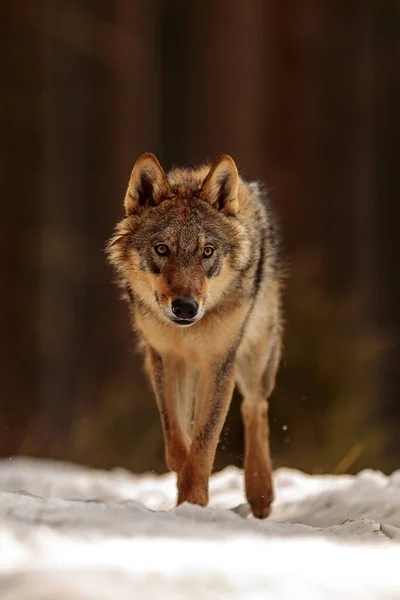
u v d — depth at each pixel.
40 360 22.14
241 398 12.80
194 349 7.52
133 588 3.48
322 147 26.56
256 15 25.12
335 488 8.42
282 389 13.68
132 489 9.53
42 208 23.25
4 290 22.45
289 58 25.98
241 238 7.61
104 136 23.36
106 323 22.34
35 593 3.40
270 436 13.46
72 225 23.25
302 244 25.16
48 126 23.45
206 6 25.33
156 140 25.27
